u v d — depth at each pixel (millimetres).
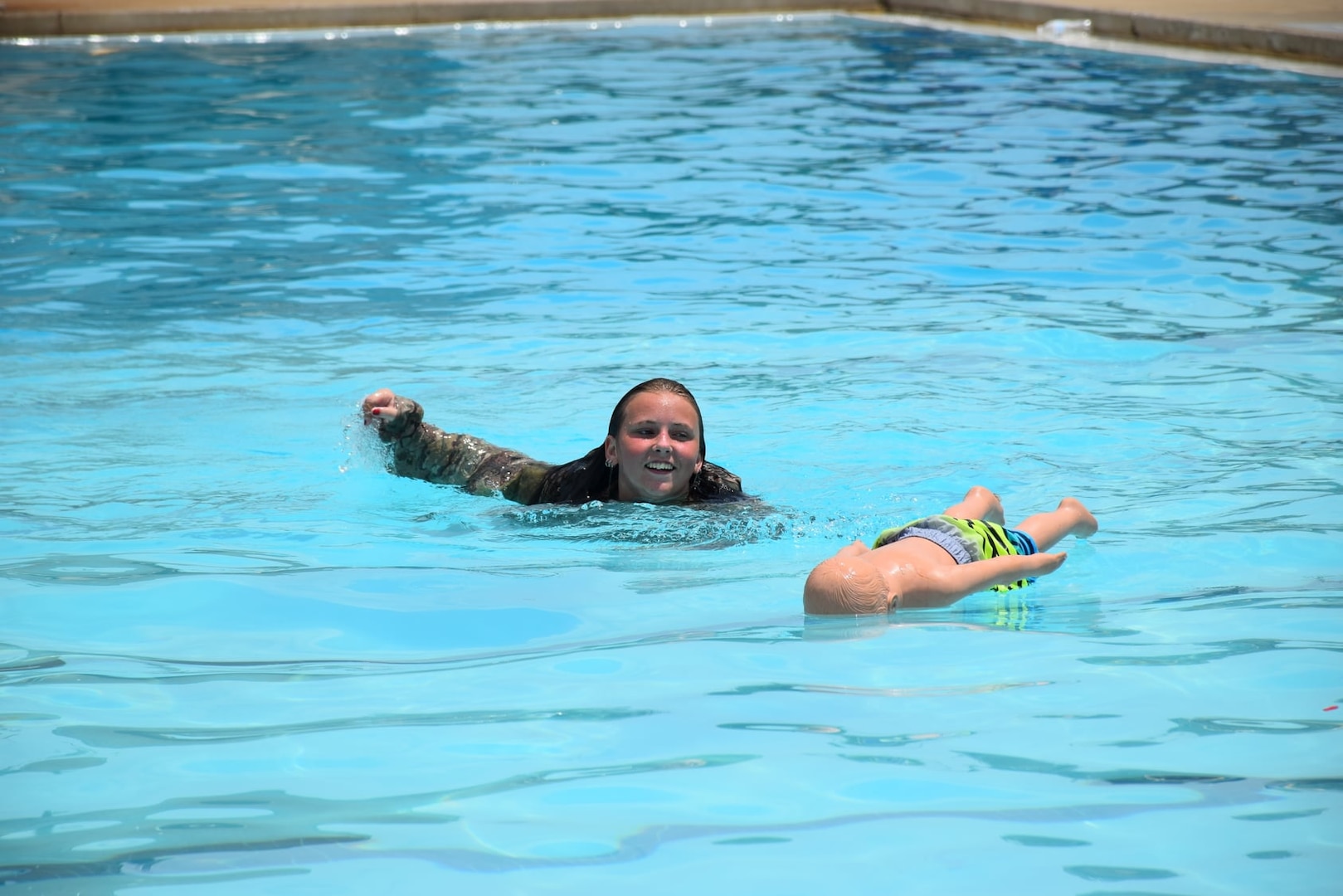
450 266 16547
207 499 10070
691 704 6578
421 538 9375
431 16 33156
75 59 28781
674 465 9719
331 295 15398
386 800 5660
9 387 12383
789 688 6758
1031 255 16781
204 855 5246
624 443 9781
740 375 12938
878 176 20578
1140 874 4992
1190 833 5262
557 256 17000
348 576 8594
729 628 7676
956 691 6680
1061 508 9148
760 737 6188
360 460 10789
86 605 8070
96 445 11094
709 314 14844
